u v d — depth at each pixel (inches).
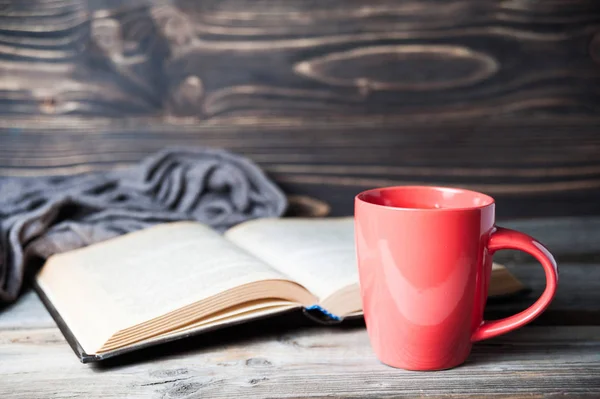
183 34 43.2
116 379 27.5
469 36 44.6
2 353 29.2
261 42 43.7
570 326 30.5
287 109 44.4
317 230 36.4
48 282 33.5
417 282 26.5
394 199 29.0
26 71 42.4
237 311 28.7
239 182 39.7
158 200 39.2
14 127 42.6
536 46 44.9
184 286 29.3
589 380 27.2
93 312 29.1
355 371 27.8
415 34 44.3
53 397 26.6
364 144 45.1
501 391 26.6
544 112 45.6
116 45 42.8
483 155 45.7
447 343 27.2
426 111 45.1
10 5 42.0
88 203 36.9
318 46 44.0
